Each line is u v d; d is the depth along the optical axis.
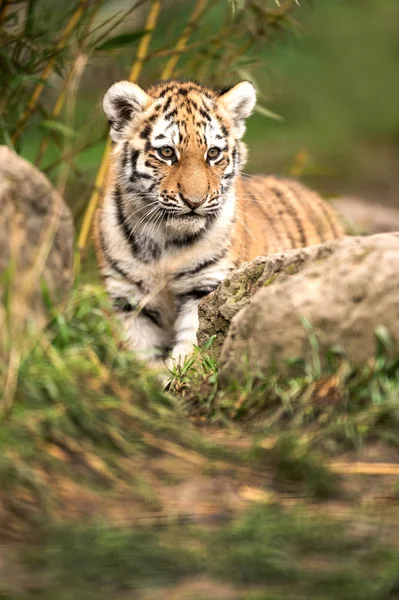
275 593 5.76
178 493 7.17
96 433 7.66
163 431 7.98
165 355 12.57
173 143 11.84
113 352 8.75
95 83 23.88
